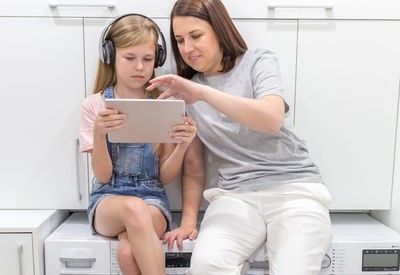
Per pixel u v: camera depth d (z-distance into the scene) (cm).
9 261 127
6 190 142
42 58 136
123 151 129
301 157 129
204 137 135
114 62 130
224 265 110
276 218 119
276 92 115
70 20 134
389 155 143
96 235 132
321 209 120
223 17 123
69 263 129
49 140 140
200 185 139
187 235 127
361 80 139
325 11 135
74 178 142
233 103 107
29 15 133
